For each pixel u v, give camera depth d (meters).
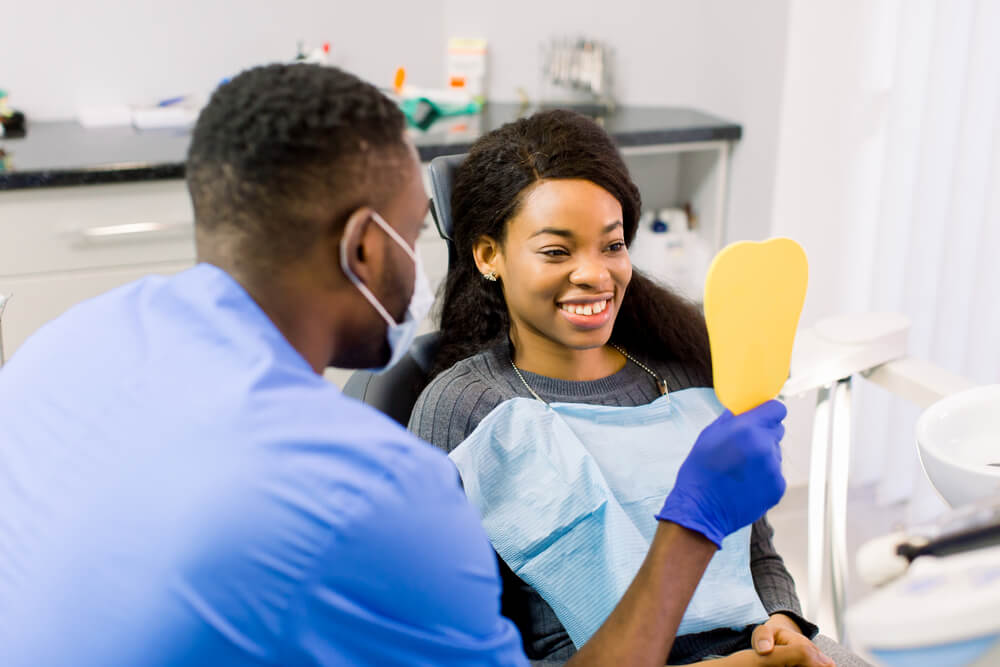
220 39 2.49
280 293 0.67
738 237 2.40
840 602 1.23
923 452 0.81
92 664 0.56
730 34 2.31
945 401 0.87
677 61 2.52
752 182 2.29
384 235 0.68
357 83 0.67
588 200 0.98
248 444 0.58
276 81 0.65
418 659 0.62
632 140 2.24
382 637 0.60
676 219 2.54
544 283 0.99
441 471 0.63
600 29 2.54
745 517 0.80
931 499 2.08
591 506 0.96
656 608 0.76
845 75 2.05
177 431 0.59
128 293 0.70
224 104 0.64
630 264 1.03
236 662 0.56
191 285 0.66
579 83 2.57
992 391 0.87
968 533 0.48
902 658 0.46
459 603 0.63
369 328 0.72
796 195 2.19
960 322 1.99
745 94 2.28
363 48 2.62
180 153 2.11
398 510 0.59
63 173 1.96
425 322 1.52
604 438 1.03
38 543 0.59
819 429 1.22
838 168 2.12
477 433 0.99
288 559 0.56
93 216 2.04
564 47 2.57
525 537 0.97
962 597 0.44
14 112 2.35
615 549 0.94
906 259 2.01
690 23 2.45
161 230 2.09
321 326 0.70
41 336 0.71
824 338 1.19
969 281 1.96
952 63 1.84
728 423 0.83
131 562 0.56
